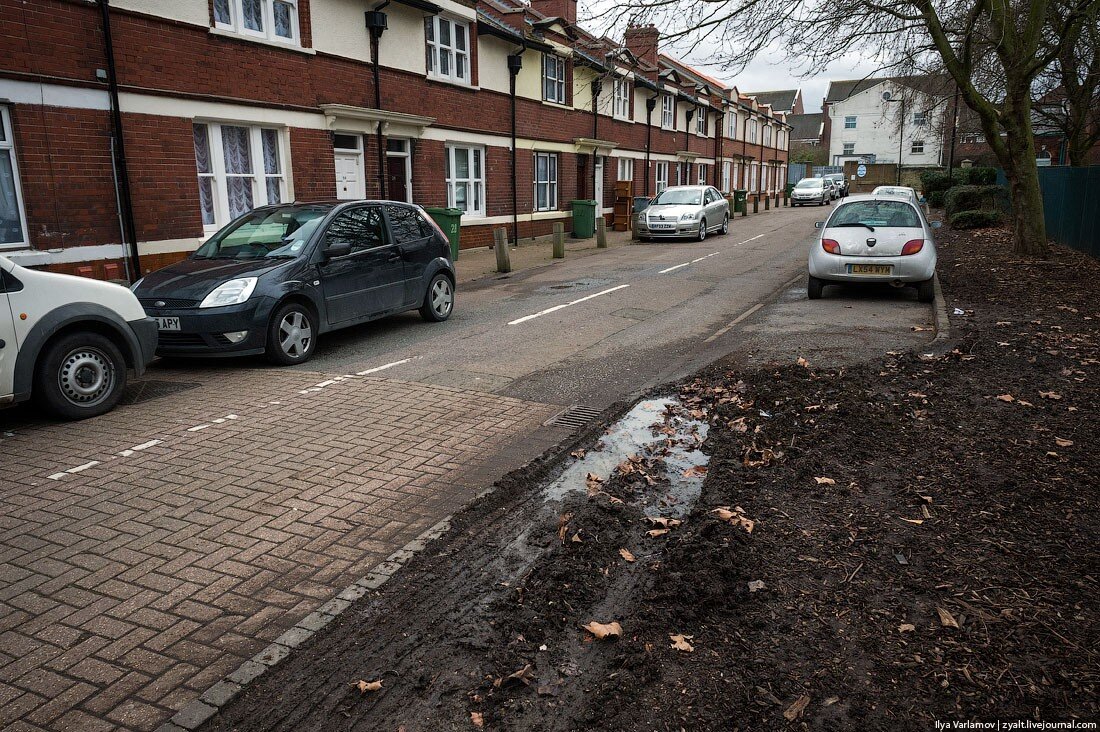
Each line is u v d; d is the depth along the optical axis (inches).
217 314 296.2
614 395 264.8
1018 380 253.9
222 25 488.1
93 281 248.5
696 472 193.0
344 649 120.7
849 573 138.5
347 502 176.1
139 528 162.7
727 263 681.6
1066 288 437.7
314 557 150.6
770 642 119.1
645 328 384.8
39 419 243.0
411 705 107.8
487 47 787.4
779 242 894.4
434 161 716.0
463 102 752.3
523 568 146.3
